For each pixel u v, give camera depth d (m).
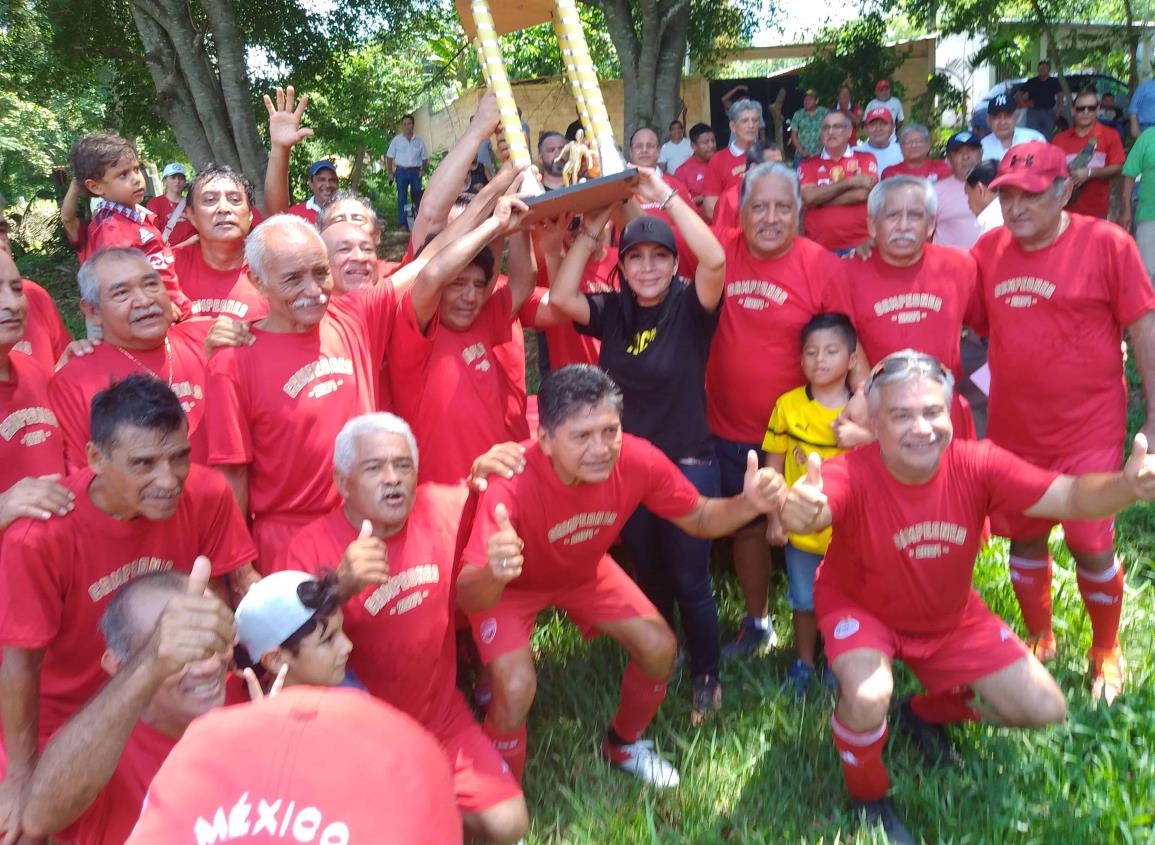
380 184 23.45
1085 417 4.39
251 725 1.37
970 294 4.61
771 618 5.06
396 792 1.31
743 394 4.74
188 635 2.27
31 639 3.07
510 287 4.70
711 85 23.16
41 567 3.09
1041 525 4.30
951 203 6.95
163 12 14.75
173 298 4.86
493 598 3.48
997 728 3.91
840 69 20.84
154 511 3.07
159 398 3.02
